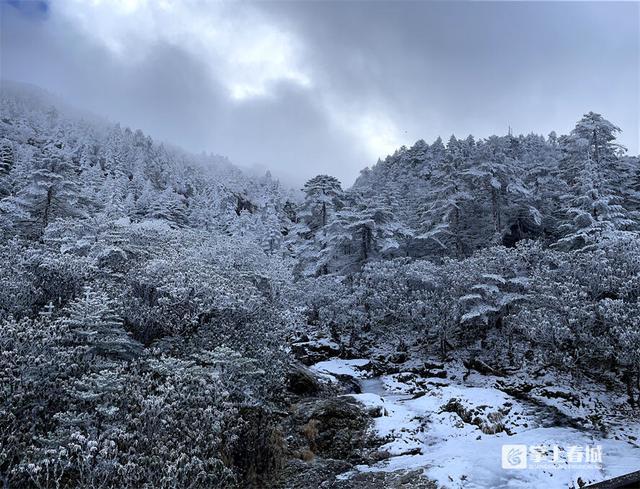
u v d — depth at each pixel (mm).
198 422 6859
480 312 17109
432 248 31484
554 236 27922
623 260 15031
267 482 7855
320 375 15469
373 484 7711
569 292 14305
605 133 28016
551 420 11352
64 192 23656
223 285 11227
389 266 22406
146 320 10047
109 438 6211
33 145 72062
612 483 5461
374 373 17578
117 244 13883
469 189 30391
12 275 10109
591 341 13195
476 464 8000
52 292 10578
